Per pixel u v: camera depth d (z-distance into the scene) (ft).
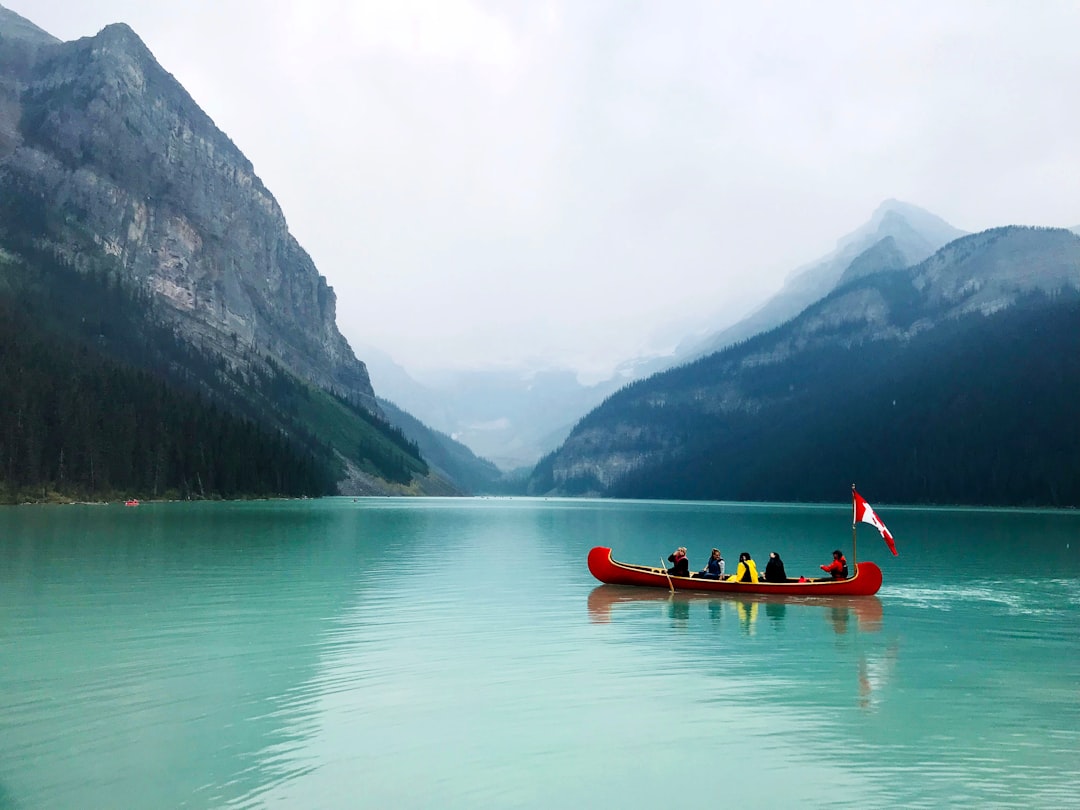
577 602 104.01
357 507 509.76
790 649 74.59
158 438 483.92
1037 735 49.11
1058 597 111.75
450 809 37.78
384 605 99.45
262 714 52.31
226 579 122.01
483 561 160.35
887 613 97.30
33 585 111.86
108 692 57.47
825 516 470.39
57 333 612.70
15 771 42.32
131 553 156.97
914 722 51.62
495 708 54.03
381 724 50.52
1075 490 625.41
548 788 40.42
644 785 40.93
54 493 396.37
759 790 40.40
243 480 563.07
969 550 200.64
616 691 58.85
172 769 42.65
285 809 37.65
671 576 114.93
